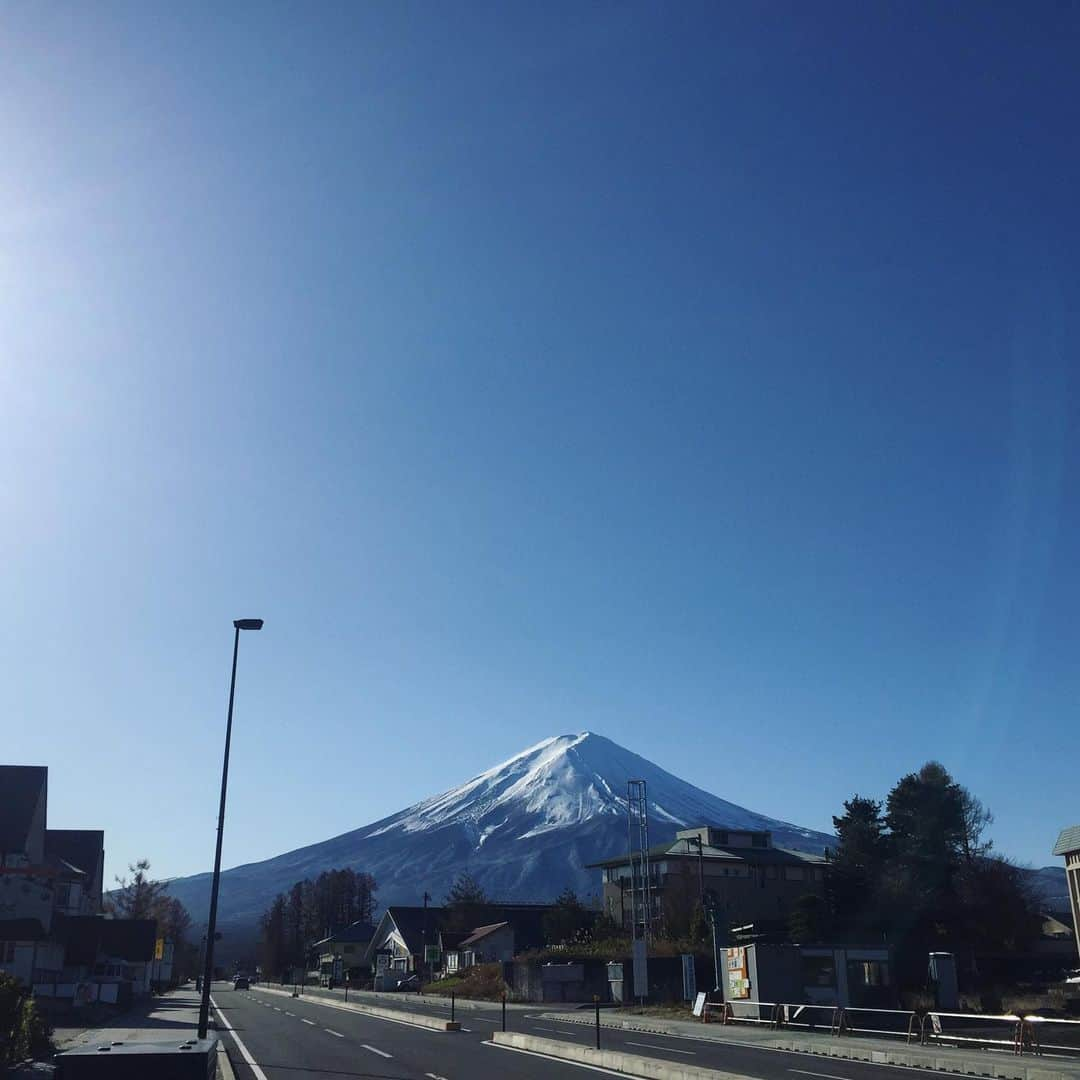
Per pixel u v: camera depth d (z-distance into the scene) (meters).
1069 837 48.88
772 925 79.25
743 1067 24.80
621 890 92.56
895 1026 37.19
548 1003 62.34
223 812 31.39
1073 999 44.84
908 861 78.94
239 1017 50.44
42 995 53.66
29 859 60.59
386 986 103.94
